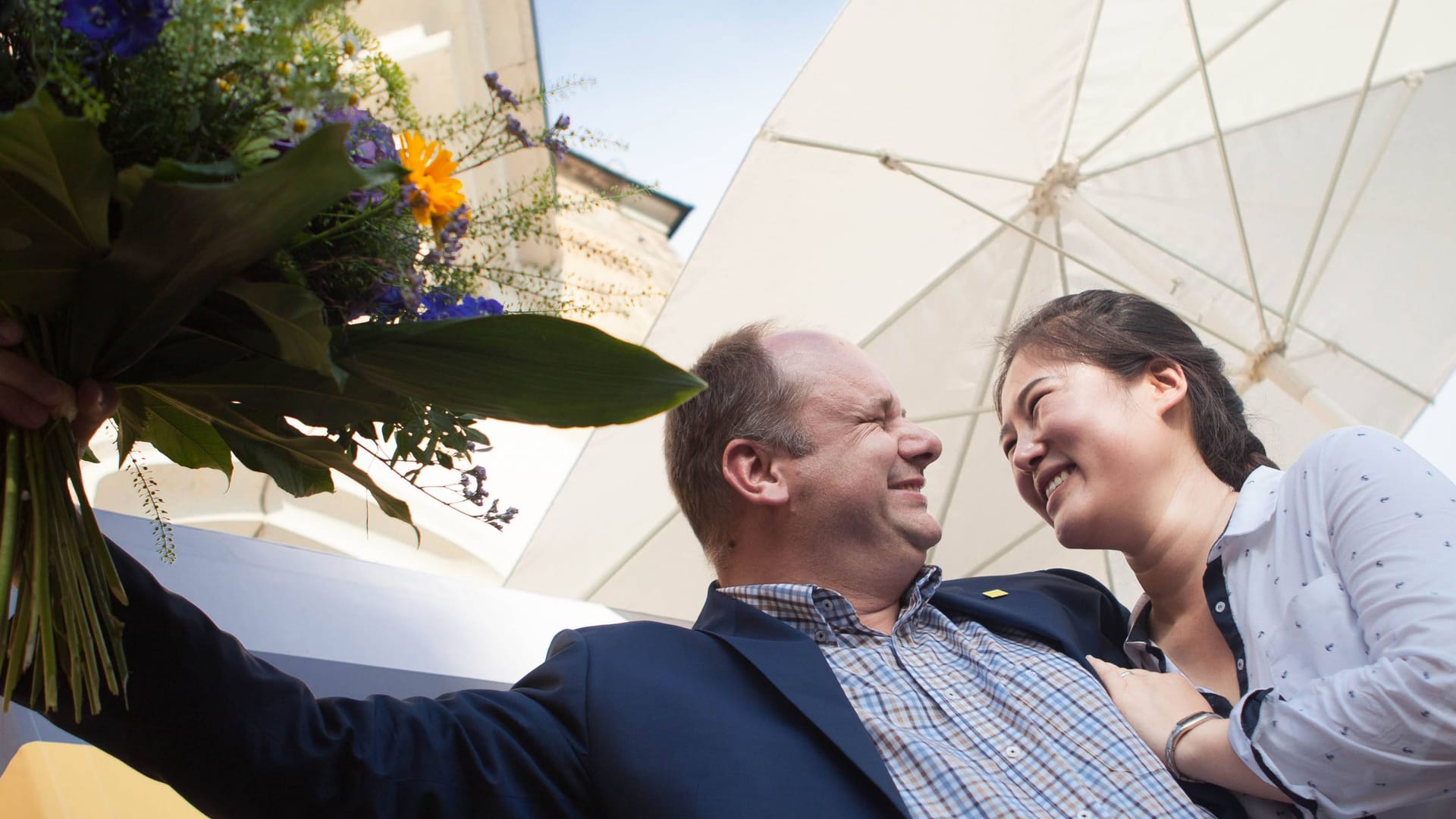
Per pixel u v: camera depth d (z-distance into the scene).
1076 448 1.93
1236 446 1.96
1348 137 3.76
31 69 1.15
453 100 5.80
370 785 1.47
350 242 1.27
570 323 1.15
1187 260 3.88
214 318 1.25
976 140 3.91
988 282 4.01
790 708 1.65
